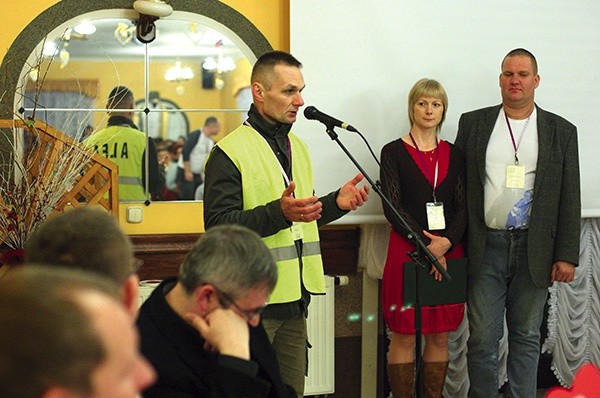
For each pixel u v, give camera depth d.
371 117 6.18
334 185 6.14
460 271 5.79
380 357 6.55
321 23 6.07
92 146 5.59
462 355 6.54
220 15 6.03
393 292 5.88
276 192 4.55
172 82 6.00
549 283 5.80
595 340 6.92
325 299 6.25
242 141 4.54
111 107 5.89
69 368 1.22
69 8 5.75
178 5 5.94
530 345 5.86
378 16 6.16
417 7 6.24
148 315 2.96
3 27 5.66
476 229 5.82
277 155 4.64
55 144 5.06
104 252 2.48
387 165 5.82
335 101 6.12
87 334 1.24
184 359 2.90
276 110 4.56
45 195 4.93
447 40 6.31
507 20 6.42
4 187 5.51
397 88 6.23
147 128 5.96
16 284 1.27
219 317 2.85
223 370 2.77
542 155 5.77
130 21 5.89
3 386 1.21
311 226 4.73
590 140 6.64
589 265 6.85
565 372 6.89
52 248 2.48
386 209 5.79
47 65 5.76
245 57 6.11
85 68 5.83
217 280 2.84
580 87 6.61
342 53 6.11
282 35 6.16
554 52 6.54
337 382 6.54
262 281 2.88
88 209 2.60
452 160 5.86
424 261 5.57
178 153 6.03
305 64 6.05
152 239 5.90
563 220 5.81
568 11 6.55
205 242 2.92
